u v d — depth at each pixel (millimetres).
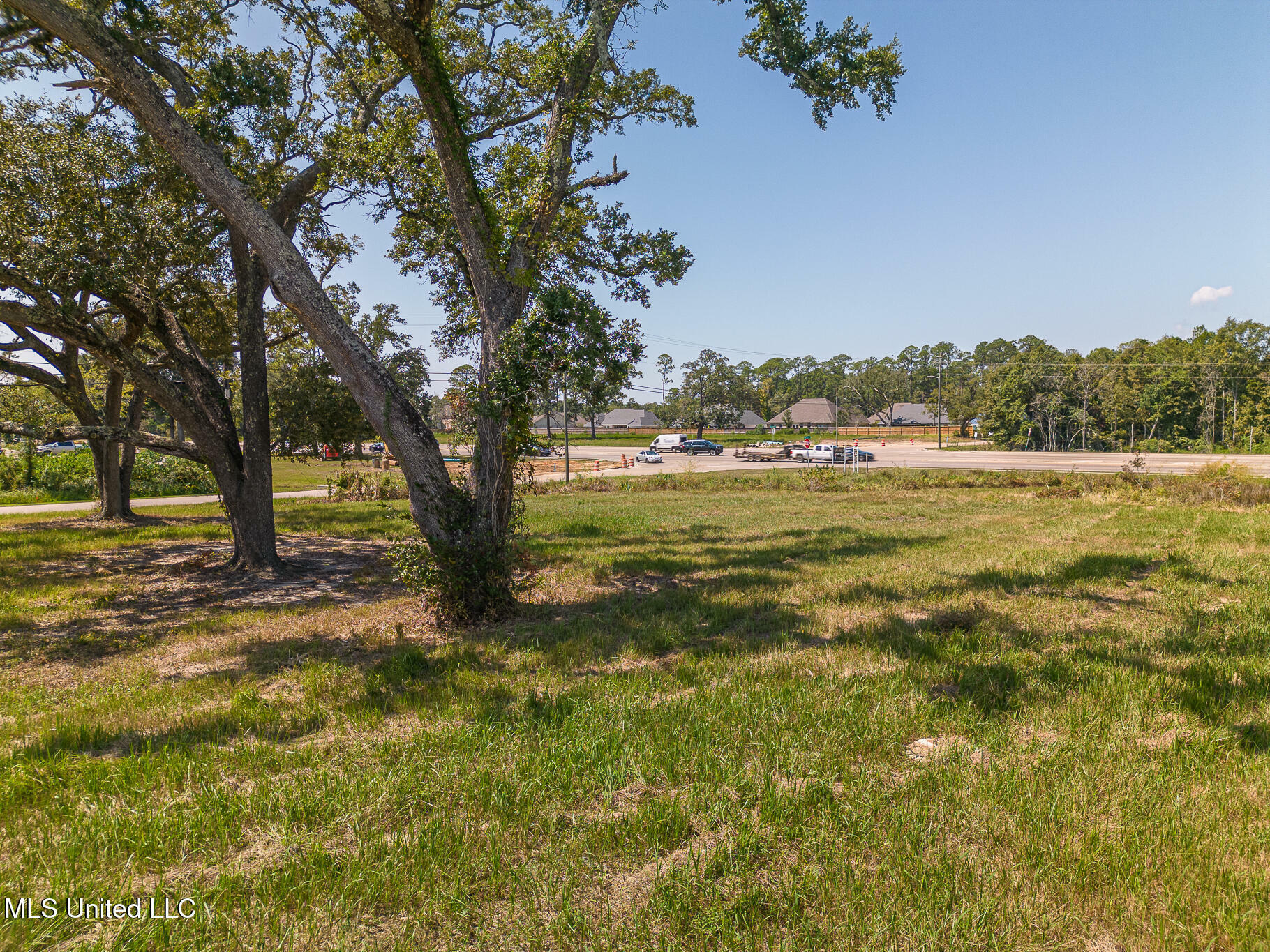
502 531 9133
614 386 9062
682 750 4414
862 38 9680
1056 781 3906
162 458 37750
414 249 11391
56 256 10445
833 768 4145
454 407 9438
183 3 11469
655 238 10172
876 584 9867
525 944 2775
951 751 4355
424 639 8133
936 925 2766
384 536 18844
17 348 13633
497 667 6719
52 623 9227
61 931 2881
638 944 2709
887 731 4652
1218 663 5930
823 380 157625
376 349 17594
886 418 121500
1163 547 12742
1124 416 83500
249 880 3213
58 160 10719
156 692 6316
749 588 10094
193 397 12977
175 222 11812
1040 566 10961
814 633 7539
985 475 33500
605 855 3352
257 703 5844
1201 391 82938
